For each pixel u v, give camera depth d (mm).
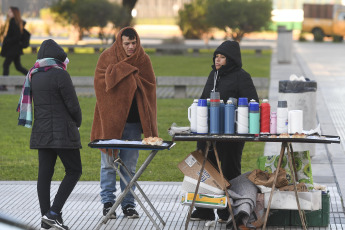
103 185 16156
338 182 19562
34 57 66000
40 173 14938
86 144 26000
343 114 31875
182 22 94688
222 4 83062
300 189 14883
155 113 16188
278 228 15195
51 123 14625
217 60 15672
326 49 80938
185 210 16828
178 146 25625
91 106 35312
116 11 76750
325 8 102188
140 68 15984
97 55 70250
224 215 15656
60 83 14594
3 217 7832
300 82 21688
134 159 16109
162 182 19797
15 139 27125
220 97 15617
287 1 133750
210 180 14844
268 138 13891
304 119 21719
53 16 84750
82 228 15445
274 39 101188
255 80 39094
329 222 15594
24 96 14930
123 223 15805
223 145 15680
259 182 14875
